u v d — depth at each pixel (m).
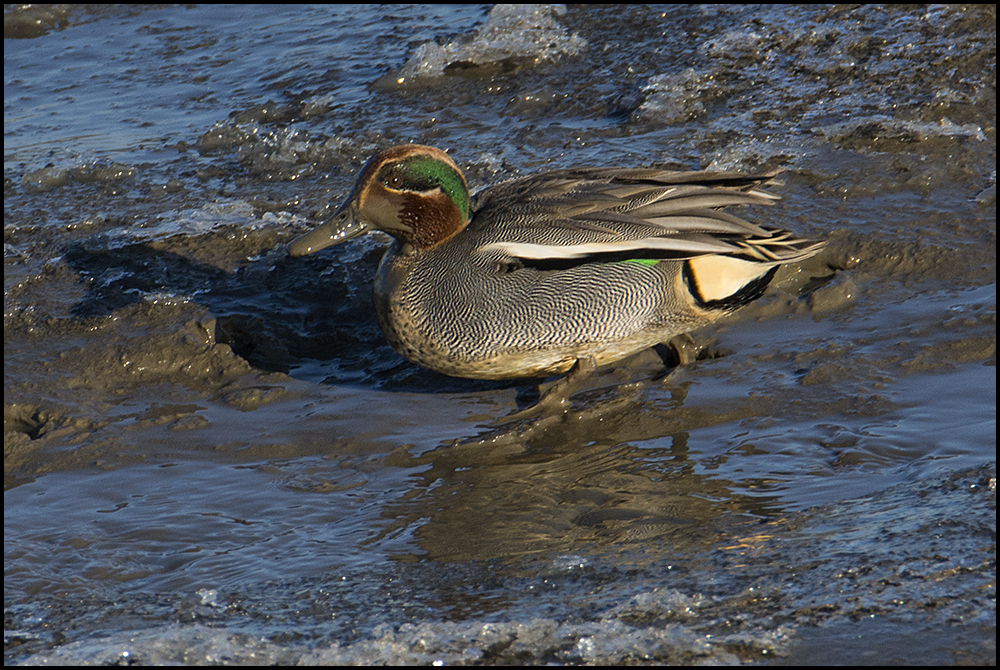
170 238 14.66
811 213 14.20
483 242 10.54
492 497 9.54
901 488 8.97
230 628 7.71
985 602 7.22
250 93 19.67
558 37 20.81
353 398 11.55
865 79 18.09
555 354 10.66
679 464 9.80
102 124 18.70
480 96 18.81
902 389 10.67
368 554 8.76
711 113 17.56
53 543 9.15
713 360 11.62
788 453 9.79
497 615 7.64
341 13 23.27
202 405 11.53
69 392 11.70
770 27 20.47
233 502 9.72
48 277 13.91
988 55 18.25
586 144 16.73
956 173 14.97
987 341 11.35
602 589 7.88
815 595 7.48
